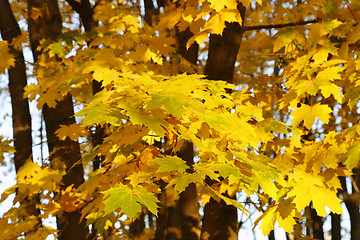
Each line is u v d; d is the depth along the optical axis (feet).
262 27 14.10
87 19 19.72
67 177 17.03
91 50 13.02
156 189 7.86
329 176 10.32
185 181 6.94
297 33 12.54
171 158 7.61
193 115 8.42
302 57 10.87
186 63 18.02
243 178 8.07
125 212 6.29
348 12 12.64
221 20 10.48
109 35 13.88
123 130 8.15
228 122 7.52
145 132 8.09
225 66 14.51
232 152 8.63
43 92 14.29
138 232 28.66
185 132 8.07
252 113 10.72
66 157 17.20
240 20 10.53
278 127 10.59
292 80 10.66
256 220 10.14
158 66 16.39
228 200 7.50
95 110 7.20
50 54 15.12
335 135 10.69
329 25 11.35
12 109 19.45
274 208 10.01
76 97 20.94
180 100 7.29
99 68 11.02
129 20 14.96
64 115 17.79
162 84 8.86
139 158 8.17
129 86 8.87
